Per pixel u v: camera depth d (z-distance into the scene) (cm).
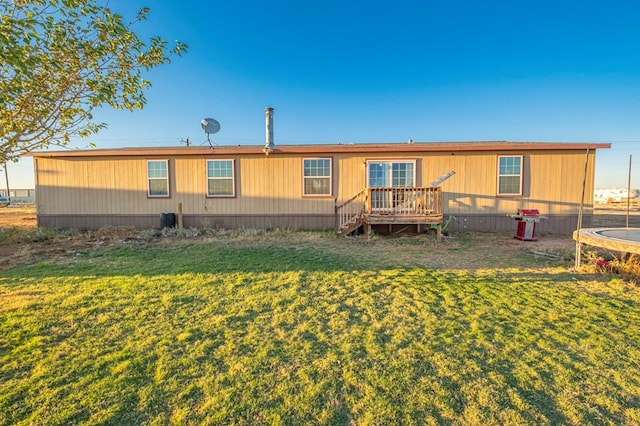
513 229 1014
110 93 312
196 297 393
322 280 466
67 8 287
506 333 297
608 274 489
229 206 1089
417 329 307
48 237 865
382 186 1045
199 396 209
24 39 258
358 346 274
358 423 186
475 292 414
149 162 1095
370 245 766
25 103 303
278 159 1073
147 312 346
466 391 214
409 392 213
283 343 279
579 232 542
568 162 993
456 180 1023
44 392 212
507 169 1011
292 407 199
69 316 334
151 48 347
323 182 1063
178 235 920
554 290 420
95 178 1103
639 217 1536
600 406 200
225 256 630
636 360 252
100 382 223
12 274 497
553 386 219
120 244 775
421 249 717
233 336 292
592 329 305
